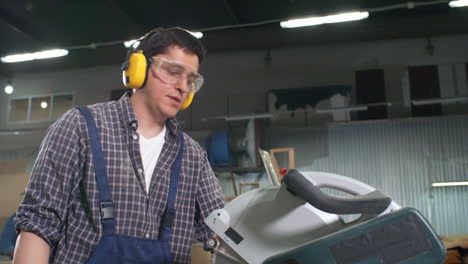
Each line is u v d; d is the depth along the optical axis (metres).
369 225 0.69
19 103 10.30
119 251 0.82
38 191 0.80
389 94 8.73
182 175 0.99
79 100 9.96
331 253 0.67
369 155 8.02
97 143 0.87
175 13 7.60
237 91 9.38
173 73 0.91
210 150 8.42
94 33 8.24
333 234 0.69
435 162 7.72
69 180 0.84
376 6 7.48
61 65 9.99
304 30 8.72
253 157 8.31
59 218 0.82
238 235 0.94
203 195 1.05
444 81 8.52
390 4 7.45
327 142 8.27
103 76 9.94
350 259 0.67
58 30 8.07
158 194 0.92
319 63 9.21
